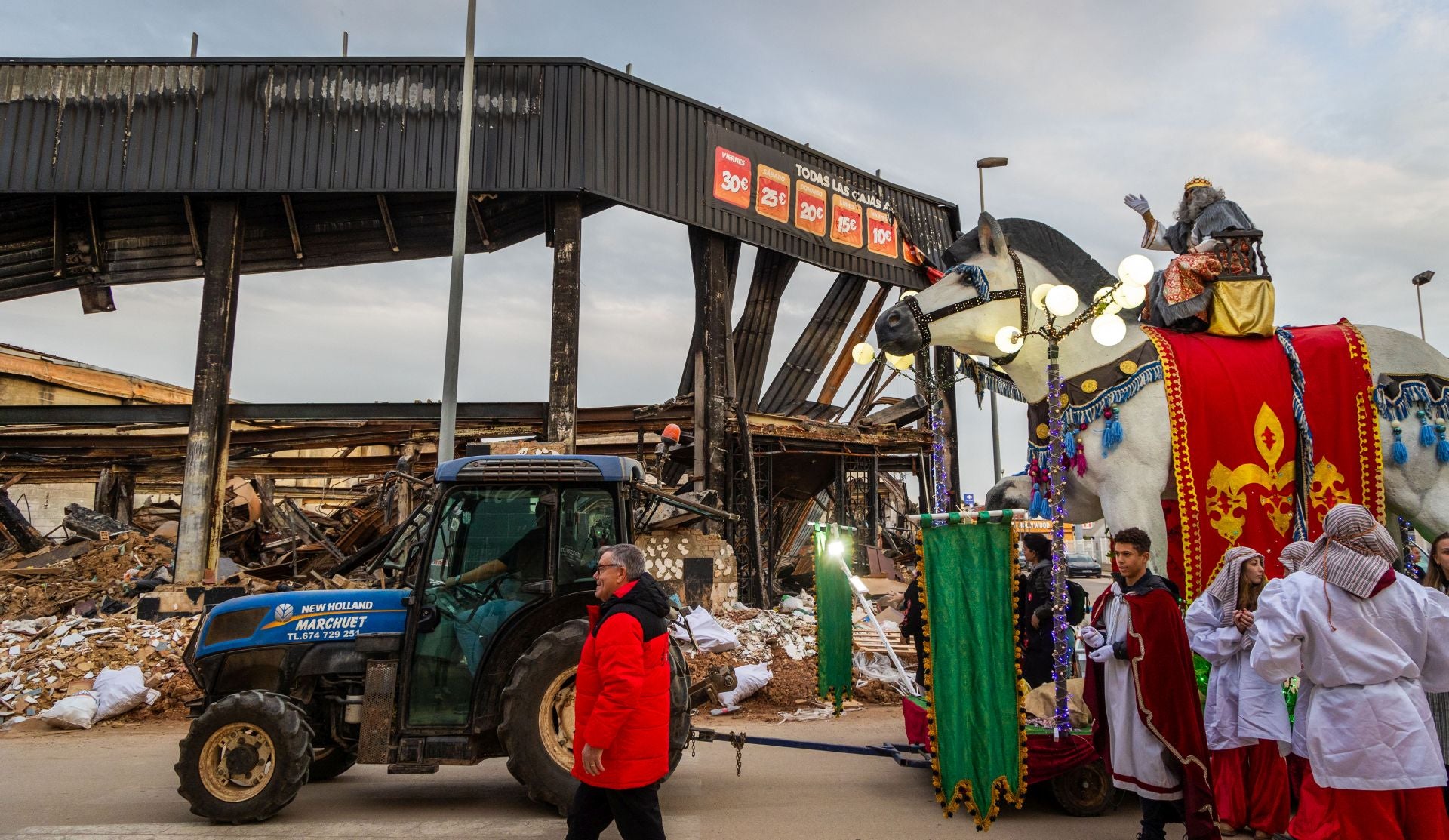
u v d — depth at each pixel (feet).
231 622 20.38
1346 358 21.04
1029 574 21.77
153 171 48.03
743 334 63.05
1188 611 17.39
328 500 88.38
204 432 46.96
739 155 56.80
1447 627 13.03
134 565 49.03
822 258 61.36
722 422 54.03
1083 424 20.83
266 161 48.42
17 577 47.03
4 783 21.83
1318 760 13.04
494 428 51.72
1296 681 18.47
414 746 18.69
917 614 21.67
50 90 48.49
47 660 34.50
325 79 49.32
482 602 19.57
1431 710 14.16
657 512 46.29
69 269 54.08
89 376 79.87
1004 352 21.42
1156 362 20.57
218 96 48.88
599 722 12.19
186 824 17.89
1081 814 18.19
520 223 54.85
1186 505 19.77
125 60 48.75
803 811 18.54
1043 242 23.04
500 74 49.96
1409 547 22.29
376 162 48.70
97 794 20.59
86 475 63.82
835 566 25.84
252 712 18.12
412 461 53.36
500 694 19.01
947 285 21.86
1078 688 20.13
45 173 47.88
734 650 35.91
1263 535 20.01
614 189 50.39
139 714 32.07
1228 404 20.27
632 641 12.42
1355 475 20.59
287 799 17.90
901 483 87.15
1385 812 12.53
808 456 61.36
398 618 19.88
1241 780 16.39
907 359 24.16
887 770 22.89
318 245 56.03
